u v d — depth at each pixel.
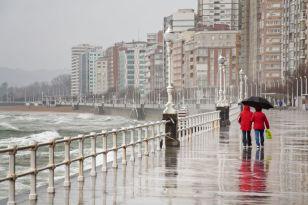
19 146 16.12
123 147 26.61
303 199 17.81
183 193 18.84
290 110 157.00
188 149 35.03
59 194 18.08
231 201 17.41
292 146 37.66
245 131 37.47
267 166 26.66
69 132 146.00
